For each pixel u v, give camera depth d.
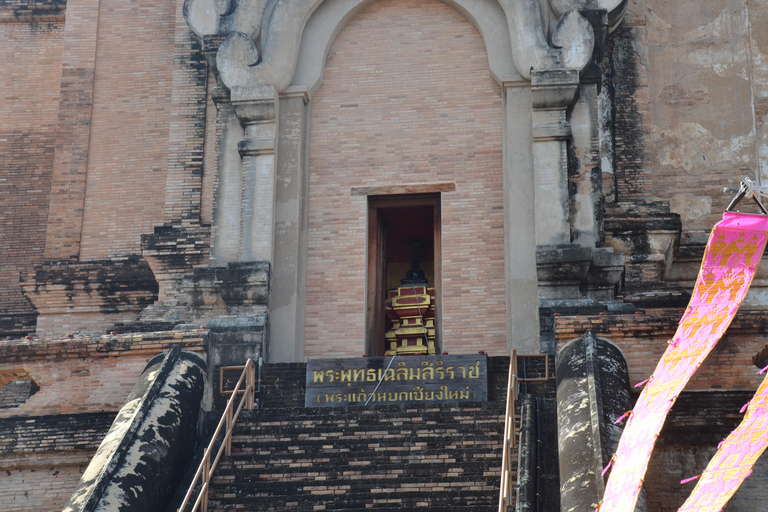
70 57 25.50
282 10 21.16
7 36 26.80
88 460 16.20
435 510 13.70
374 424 15.64
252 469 14.88
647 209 21.59
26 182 25.95
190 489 13.48
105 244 24.23
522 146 20.14
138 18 25.70
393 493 14.10
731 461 9.87
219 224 20.30
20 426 16.41
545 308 18.78
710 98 23.34
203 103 23.88
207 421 16.50
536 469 14.12
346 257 20.41
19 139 26.25
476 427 15.34
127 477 13.69
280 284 19.94
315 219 20.66
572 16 20.31
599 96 22.86
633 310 18.70
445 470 14.50
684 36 23.70
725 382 15.22
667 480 14.52
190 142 23.64
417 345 21.56
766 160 22.94
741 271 11.20
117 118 25.06
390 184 20.67
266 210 20.09
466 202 20.39
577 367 15.27
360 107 21.19
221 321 19.33
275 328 19.72
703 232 22.47
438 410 15.95
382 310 21.12
